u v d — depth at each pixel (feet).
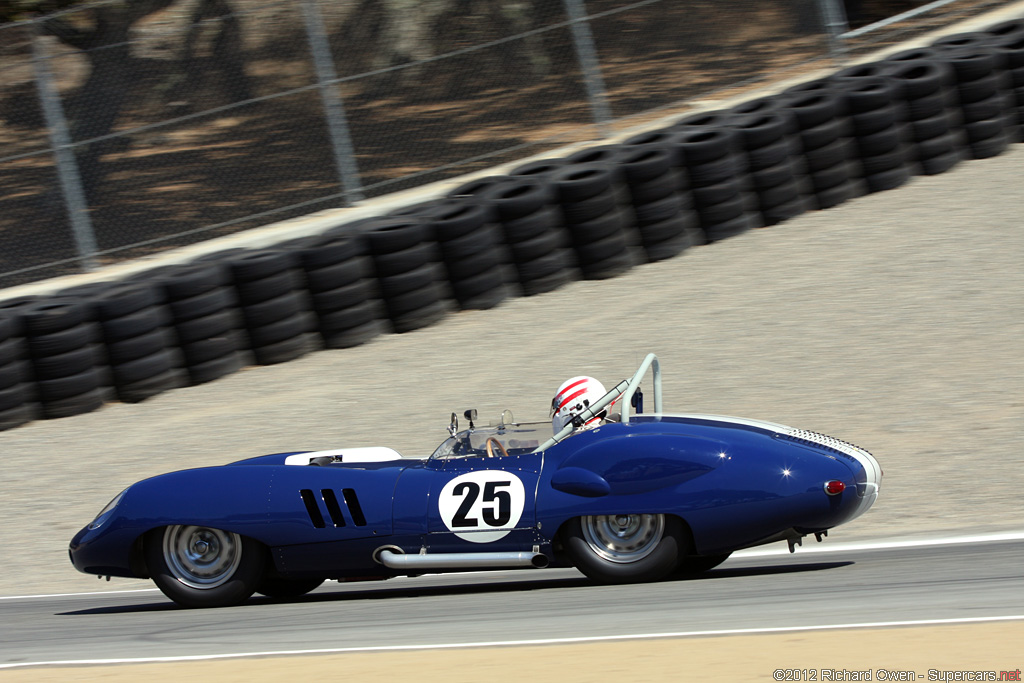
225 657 52.21
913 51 175.63
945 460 95.71
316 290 140.56
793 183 157.58
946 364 115.55
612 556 65.82
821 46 188.85
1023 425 99.91
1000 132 166.71
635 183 150.20
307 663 48.93
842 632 47.47
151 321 135.23
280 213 168.55
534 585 72.43
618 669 43.57
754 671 41.96
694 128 161.58
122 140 177.17
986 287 130.41
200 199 173.37
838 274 139.64
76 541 72.74
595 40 188.34
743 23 190.49
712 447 65.16
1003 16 205.57
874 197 160.25
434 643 52.49
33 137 174.50
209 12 179.52
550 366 127.24
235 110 181.16
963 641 44.60
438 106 182.91
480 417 117.39
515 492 66.74
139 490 71.31
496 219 147.13
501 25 183.42
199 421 126.00
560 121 180.34
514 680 43.04
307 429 120.16
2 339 129.49
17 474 117.70
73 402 131.85
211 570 70.54
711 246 153.99
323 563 69.00
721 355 124.77
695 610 55.88
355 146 179.11
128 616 71.67
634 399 81.92
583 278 149.79
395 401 124.47
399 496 68.13
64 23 173.88
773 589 61.05
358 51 183.21
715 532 64.08
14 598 87.61
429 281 143.84
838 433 104.73
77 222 162.30
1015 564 64.18
